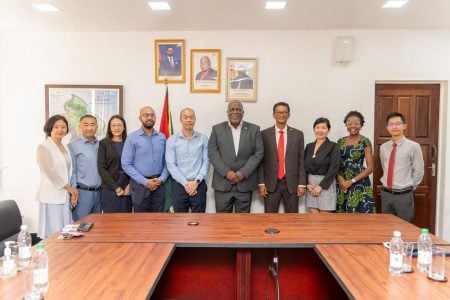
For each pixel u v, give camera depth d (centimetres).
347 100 396
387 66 391
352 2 309
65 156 320
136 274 151
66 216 316
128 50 401
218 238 202
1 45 403
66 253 178
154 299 215
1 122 408
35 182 410
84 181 333
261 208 398
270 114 399
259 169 364
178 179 338
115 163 338
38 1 307
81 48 402
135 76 402
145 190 333
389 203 328
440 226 402
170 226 231
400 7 321
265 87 398
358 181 337
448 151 396
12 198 411
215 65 398
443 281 146
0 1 307
